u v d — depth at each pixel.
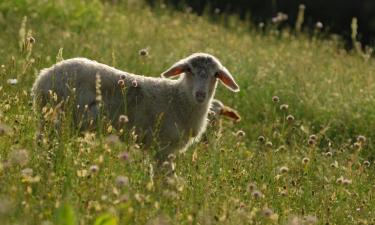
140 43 48.75
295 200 26.42
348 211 26.17
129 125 28.19
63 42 43.97
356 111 41.44
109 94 27.61
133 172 23.42
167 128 28.48
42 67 37.38
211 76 28.78
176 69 28.61
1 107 26.91
